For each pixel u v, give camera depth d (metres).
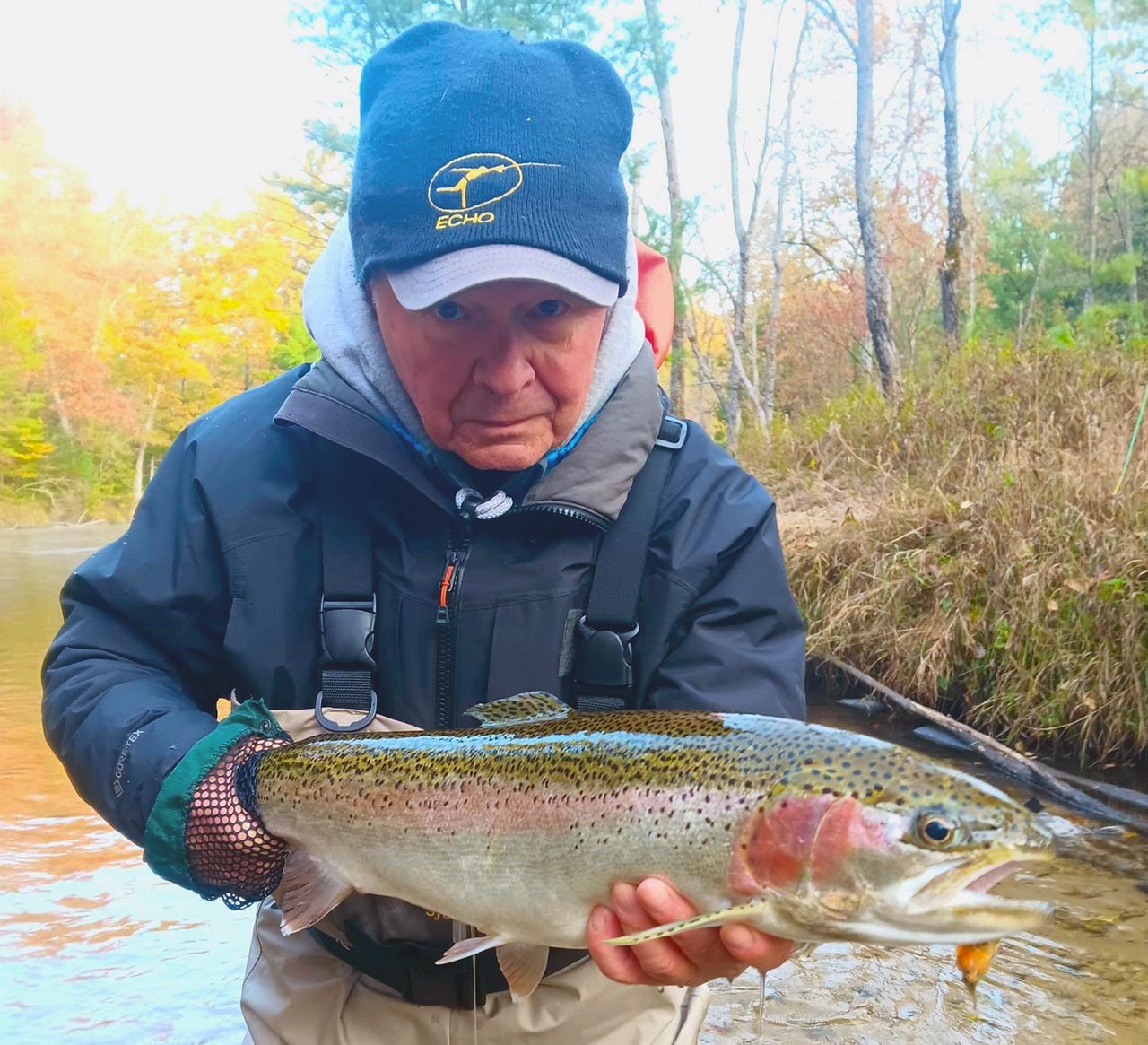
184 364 12.22
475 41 0.77
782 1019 1.16
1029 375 3.39
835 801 0.60
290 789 0.72
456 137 0.70
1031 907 0.58
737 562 0.78
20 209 11.20
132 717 0.72
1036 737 2.06
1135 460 2.40
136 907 1.44
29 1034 1.12
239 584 0.77
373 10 6.59
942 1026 1.13
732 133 8.16
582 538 0.77
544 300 0.70
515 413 0.72
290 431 0.80
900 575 2.50
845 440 3.83
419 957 0.75
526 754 0.69
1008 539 2.28
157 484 0.82
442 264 0.68
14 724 2.33
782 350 11.52
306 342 12.98
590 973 0.78
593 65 0.77
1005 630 2.15
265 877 0.73
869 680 2.44
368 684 0.76
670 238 7.21
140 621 0.78
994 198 11.98
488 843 0.68
